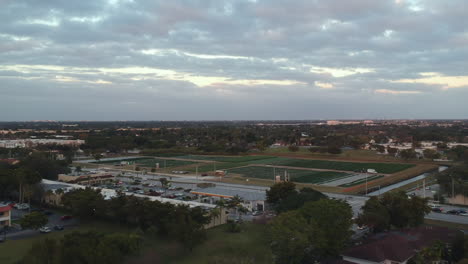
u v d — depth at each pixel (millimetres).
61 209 125312
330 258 78938
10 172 143125
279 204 109938
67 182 173500
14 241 91688
